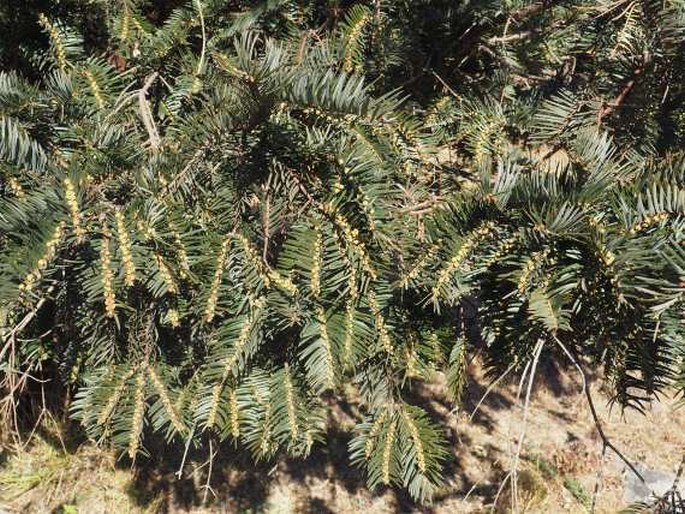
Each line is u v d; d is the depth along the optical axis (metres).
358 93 0.91
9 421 1.57
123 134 1.02
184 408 1.00
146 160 0.97
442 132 1.11
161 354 1.00
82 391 1.06
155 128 1.03
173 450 1.71
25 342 1.11
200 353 1.02
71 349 1.06
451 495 1.79
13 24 1.18
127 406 0.99
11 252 0.87
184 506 1.64
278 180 0.97
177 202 0.94
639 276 0.79
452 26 1.20
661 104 1.07
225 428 0.99
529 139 1.11
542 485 1.84
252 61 0.93
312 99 0.91
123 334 1.01
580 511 1.81
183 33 1.12
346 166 0.91
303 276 0.92
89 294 0.89
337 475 1.79
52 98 1.00
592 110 1.07
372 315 0.95
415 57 1.20
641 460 2.03
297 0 1.16
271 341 1.00
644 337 0.83
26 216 0.89
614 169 0.92
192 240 0.92
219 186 0.97
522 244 0.88
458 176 1.07
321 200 0.94
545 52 1.19
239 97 0.92
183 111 1.09
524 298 0.86
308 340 0.96
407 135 1.00
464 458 1.91
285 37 1.17
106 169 0.95
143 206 0.91
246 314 0.95
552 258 0.87
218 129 0.94
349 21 1.11
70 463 1.62
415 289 0.94
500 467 1.89
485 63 1.27
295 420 0.98
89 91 1.08
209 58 1.10
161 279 0.91
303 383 1.00
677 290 0.79
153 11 1.27
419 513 1.73
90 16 1.19
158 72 1.12
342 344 0.92
